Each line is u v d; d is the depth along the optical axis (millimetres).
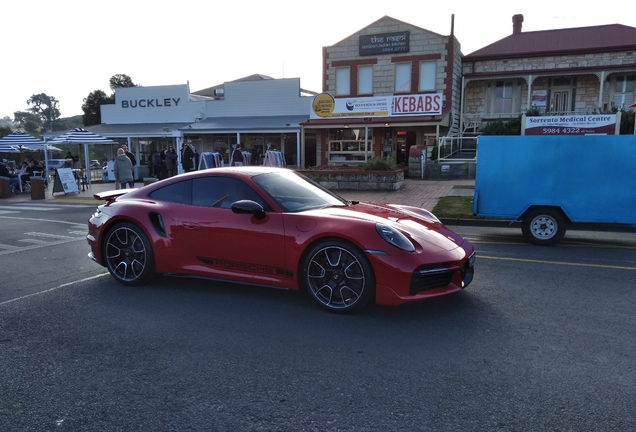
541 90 24641
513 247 7832
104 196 6004
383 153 24594
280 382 3178
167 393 3055
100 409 2883
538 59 24234
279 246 4590
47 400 2996
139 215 5312
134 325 4258
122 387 3143
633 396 2955
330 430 2627
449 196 13344
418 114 22031
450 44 23672
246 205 4566
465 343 3791
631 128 18906
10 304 4891
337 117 23266
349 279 4375
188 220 5074
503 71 24375
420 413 2785
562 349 3662
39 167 20094
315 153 26016
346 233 4293
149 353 3664
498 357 3529
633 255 7152
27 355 3660
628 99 23422
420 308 4625
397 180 15219
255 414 2797
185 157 17984
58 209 13789
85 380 3248
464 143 23281
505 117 25031
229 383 3172
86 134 20875
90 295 5172
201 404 2916
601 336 3914
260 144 26469
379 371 3320
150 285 5508
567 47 24250
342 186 15508
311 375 3271
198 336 3984
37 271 6297
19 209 13875
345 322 4266
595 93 23812
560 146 7832
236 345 3795
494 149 8203
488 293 5113
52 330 4160
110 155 30156
